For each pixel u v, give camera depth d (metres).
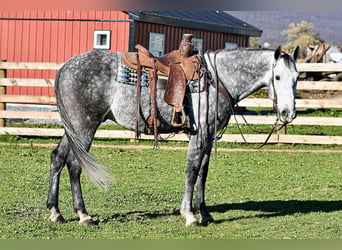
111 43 22.06
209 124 8.04
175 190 10.62
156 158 14.07
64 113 7.87
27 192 10.16
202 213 8.30
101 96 7.90
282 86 7.98
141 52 8.05
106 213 8.75
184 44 8.08
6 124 18.20
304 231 7.93
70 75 7.89
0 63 16.62
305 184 11.48
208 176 12.05
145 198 9.88
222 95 8.12
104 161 13.52
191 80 7.97
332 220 8.60
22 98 16.55
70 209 8.96
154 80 7.93
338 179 12.02
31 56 22.98
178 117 7.97
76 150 7.66
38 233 7.52
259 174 12.39
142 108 7.95
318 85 15.43
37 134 16.23
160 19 23.38
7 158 13.68
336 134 17.27
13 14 23.08
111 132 15.98
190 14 26.98
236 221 8.45
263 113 19.89
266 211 9.16
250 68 8.20
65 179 11.50
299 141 15.58
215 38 28.02
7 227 7.80
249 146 15.87
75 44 22.50
